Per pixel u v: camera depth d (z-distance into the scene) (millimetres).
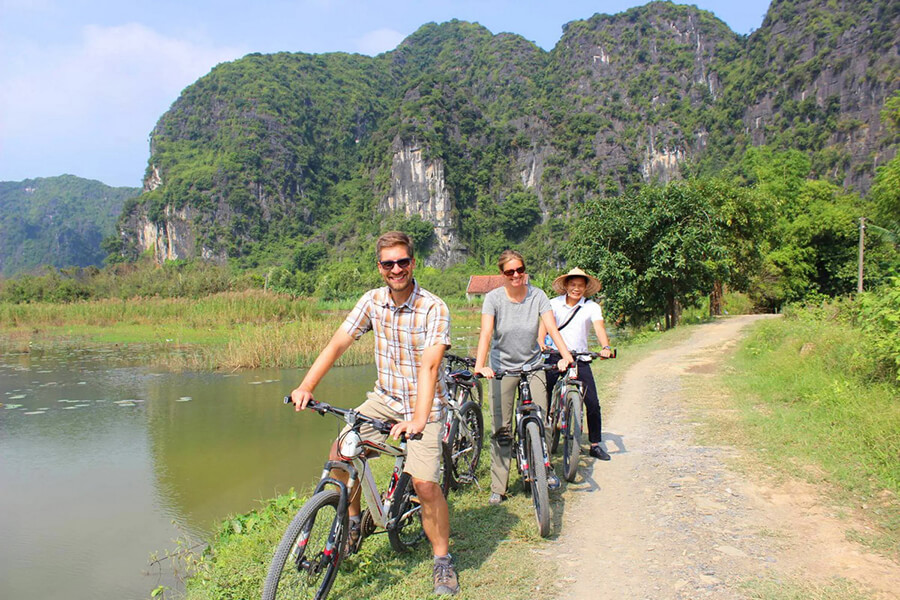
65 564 5441
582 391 5215
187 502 7117
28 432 10383
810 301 17703
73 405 12648
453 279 114750
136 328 32000
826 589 3025
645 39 159875
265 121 157750
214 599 3486
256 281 89125
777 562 3363
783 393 7637
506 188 144250
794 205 41281
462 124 148000
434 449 3182
